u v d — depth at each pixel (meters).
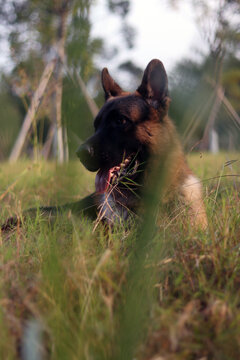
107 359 1.39
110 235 2.64
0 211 4.19
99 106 4.51
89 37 1.82
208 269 2.06
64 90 1.94
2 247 2.72
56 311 1.60
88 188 4.91
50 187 5.19
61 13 5.71
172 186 3.29
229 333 1.49
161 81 3.66
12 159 9.75
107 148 3.59
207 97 3.90
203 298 1.83
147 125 3.61
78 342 1.45
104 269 2.01
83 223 2.97
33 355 1.34
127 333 1.40
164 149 3.53
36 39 7.17
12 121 10.08
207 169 6.12
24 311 1.72
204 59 3.54
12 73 7.01
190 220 2.86
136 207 3.46
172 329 1.42
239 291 1.81
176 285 1.88
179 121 3.78
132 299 1.55
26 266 2.28
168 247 2.24
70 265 2.01
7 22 7.58
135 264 1.84
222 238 2.23
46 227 2.87
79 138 2.05
